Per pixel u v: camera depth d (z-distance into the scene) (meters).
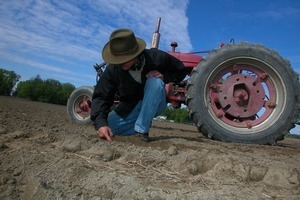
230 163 2.34
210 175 2.28
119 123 3.62
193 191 1.89
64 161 2.30
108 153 2.63
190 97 3.89
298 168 2.41
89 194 1.86
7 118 4.59
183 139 3.66
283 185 2.14
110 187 1.92
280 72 3.85
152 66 3.41
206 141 3.68
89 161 2.47
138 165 2.45
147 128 3.37
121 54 3.10
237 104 3.91
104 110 3.43
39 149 2.73
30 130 3.47
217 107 4.15
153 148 2.93
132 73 3.36
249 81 3.90
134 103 3.60
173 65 3.56
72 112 6.50
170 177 2.21
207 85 3.91
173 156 2.60
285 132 3.86
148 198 1.77
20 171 2.27
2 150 2.69
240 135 3.83
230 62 3.91
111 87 3.43
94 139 3.16
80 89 6.47
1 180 2.12
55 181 2.03
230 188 2.02
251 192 1.98
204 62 3.91
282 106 3.86
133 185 1.93
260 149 3.44
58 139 3.13
